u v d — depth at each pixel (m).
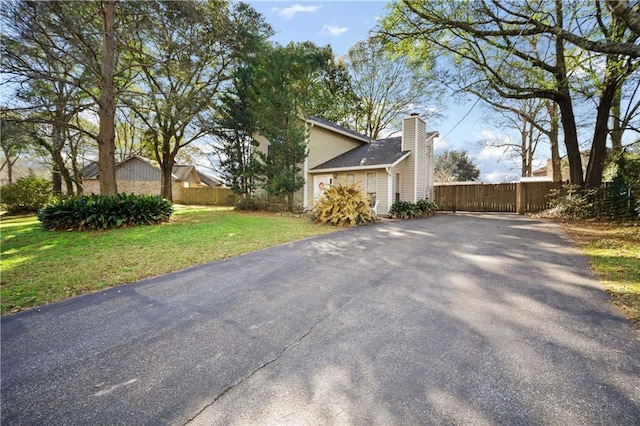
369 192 13.77
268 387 1.91
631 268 4.26
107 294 3.70
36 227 8.80
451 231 8.33
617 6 4.98
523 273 4.23
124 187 26.66
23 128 9.82
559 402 1.73
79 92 12.58
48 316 3.08
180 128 17.95
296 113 12.66
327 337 2.55
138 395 1.86
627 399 1.74
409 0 10.49
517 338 2.46
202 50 13.30
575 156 11.40
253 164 13.49
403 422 1.60
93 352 2.38
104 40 10.23
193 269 4.75
